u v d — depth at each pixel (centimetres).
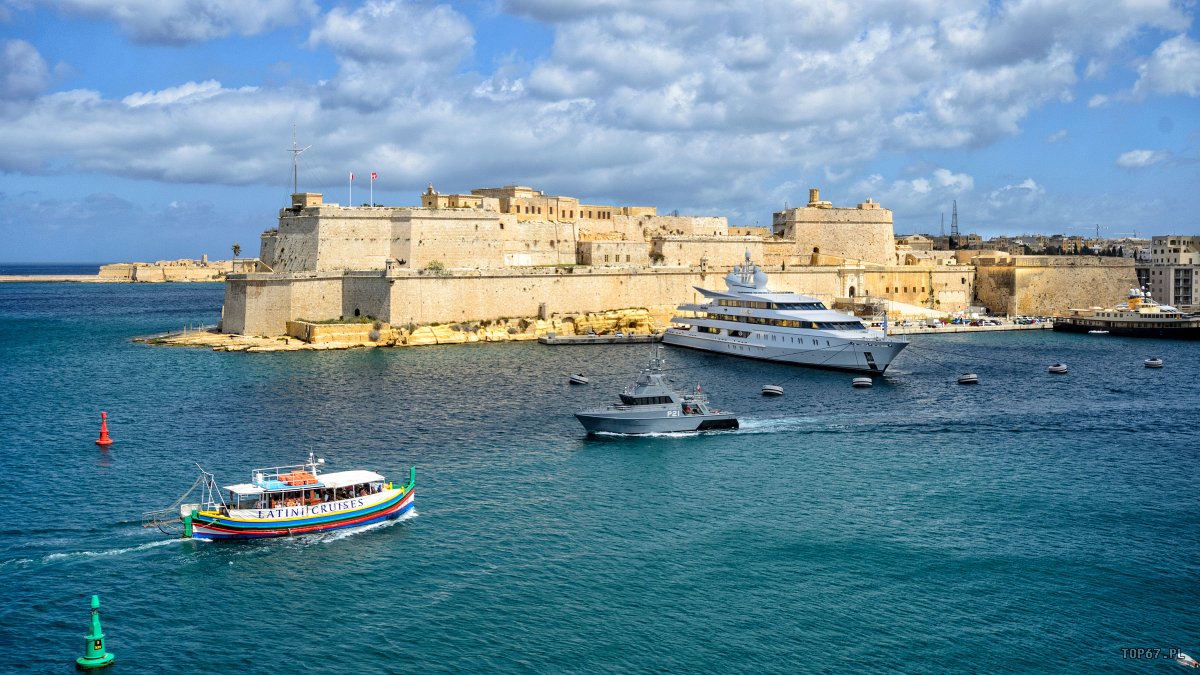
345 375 11975
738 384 11850
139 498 6819
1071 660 4784
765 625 5075
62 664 4625
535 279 16750
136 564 5738
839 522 6506
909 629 5053
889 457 8150
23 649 4744
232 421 9175
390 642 4859
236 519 6066
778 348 13862
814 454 8238
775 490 7194
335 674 4572
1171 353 15175
